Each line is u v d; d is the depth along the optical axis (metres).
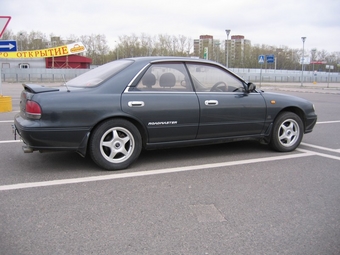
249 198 3.72
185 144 4.98
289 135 5.77
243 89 5.38
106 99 4.37
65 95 4.23
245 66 83.88
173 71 4.89
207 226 3.06
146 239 2.82
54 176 4.34
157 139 4.74
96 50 80.69
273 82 50.34
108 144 4.48
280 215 3.31
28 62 46.34
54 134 4.15
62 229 2.96
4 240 2.77
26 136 4.11
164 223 3.11
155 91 4.70
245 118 5.29
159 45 75.12
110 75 4.59
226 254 2.62
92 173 4.46
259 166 4.92
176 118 4.75
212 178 4.36
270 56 31.64
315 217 3.28
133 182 4.16
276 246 2.75
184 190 3.92
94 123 4.30
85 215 3.24
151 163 4.98
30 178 4.25
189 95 4.87
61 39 80.69
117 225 3.05
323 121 9.48
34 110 4.12
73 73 42.84
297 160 5.27
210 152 5.69
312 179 4.39
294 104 5.73
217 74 5.23
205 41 78.00
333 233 2.97
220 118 5.08
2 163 4.87
